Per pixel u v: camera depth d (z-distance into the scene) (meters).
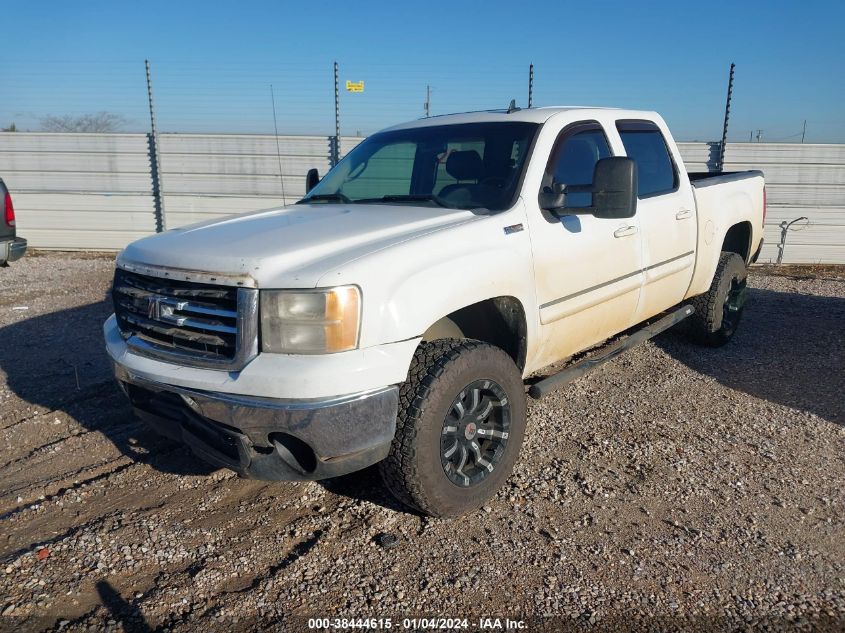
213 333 2.98
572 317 4.00
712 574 2.93
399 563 3.02
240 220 3.81
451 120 4.53
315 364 2.75
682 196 5.06
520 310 3.60
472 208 3.71
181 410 3.08
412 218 3.49
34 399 4.92
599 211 3.68
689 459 3.97
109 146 12.84
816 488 3.65
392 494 3.29
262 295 2.81
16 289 8.98
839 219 11.73
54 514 3.45
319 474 2.88
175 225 13.08
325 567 3.00
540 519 3.36
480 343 3.27
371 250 3.01
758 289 9.12
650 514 3.40
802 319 7.24
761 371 5.49
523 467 3.88
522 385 3.51
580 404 4.80
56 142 12.90
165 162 12.79
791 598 2.79
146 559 3.07
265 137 12.53
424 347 3.15
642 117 4.98
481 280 3.28
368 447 2.89
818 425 4.45
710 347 6.05
